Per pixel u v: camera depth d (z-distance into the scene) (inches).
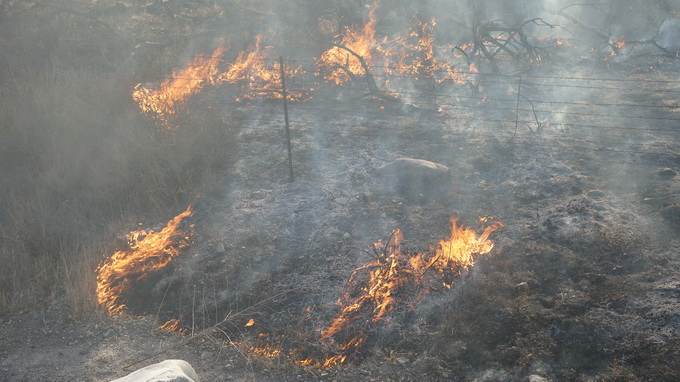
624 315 204.7
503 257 243.9
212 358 200.4
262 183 313.4
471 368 191.5
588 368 185.6
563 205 281.0
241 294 232.4
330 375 191.9
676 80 463.2
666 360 184.1
